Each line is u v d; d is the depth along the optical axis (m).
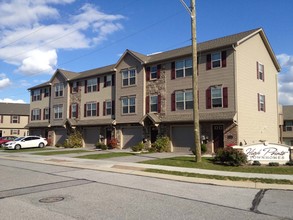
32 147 39.69
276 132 31.48
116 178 13.76
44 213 7.66
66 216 7.39
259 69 29.00
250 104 26.75
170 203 8.84
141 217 7.34
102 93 36.94
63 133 42.81
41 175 14.63
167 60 29.67
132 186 11.67
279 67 32.31
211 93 26.30
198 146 18.28
